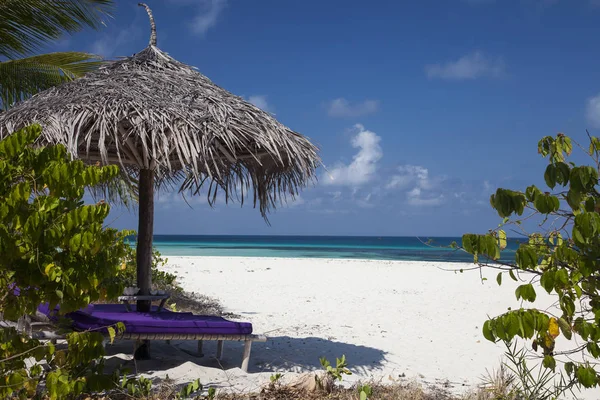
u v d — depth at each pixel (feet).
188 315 18.63
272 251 168.35
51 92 18.17
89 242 9.49
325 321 29.50
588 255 8.11
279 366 18.83
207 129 16.28
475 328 27.99
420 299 39.09
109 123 15.94
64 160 10.56
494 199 8.82
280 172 20.57
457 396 15.24
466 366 19.85
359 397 13.37
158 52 20.25
